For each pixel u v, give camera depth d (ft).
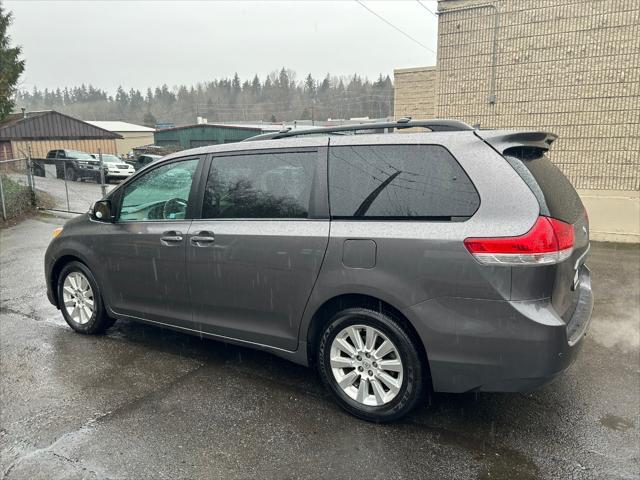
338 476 8.46
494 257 8.57
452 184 9.20
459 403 10.93
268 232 10.87
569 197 10.44
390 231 9.48
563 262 8.87
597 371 12.56
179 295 12.56
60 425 10.00
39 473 8.53
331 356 10.45
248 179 11.54
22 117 108.37
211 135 122.01
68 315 15.24
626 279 20.76
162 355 13.48
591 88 28.19
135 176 13.60
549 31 28.86
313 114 195.31
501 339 8.66
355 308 10.04
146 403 10.87
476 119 31.91
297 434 9.70
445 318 9.04
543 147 10.21
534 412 10.54
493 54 30.71
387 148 9.93
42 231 33.91
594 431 9.82
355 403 10.23
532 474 8.50
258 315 11.32
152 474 8.51
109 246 13.75
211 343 14.37
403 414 9.77
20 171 45.75
